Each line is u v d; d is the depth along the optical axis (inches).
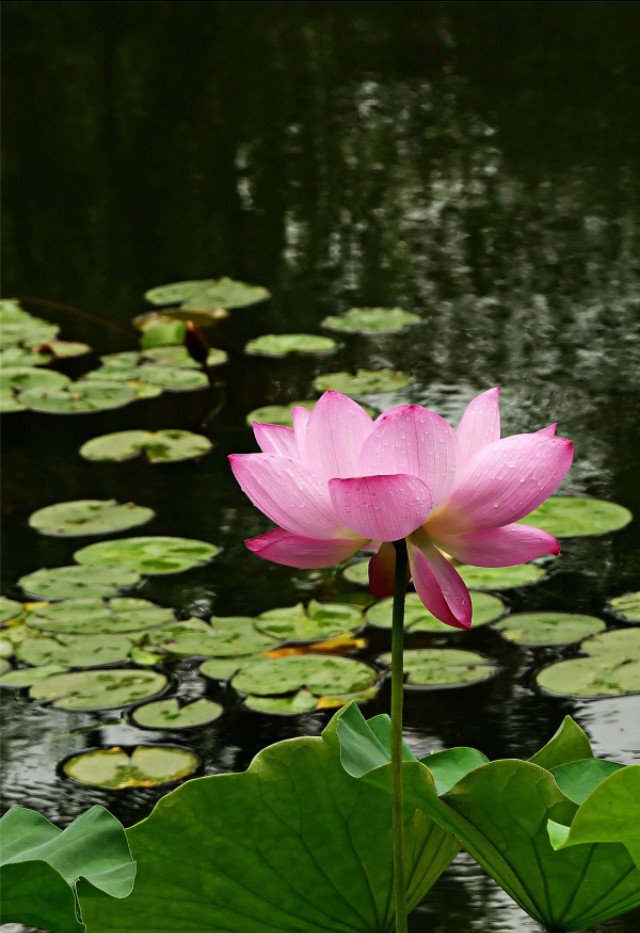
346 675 164.1
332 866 86.4
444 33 526.9
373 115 438.9
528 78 465.7
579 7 553.0
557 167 387.5
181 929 89.5
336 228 357.7
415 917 121.5
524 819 78.0
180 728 156.4
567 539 201.3
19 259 348.5
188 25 560.4
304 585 192.2
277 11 575.8
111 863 77.9
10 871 71.0
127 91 478.6
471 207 365.4
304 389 266.2
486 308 303.3
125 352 298.8
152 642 175.2
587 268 321.4
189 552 201.3
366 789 84.1
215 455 240.4
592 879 80.4
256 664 168.2
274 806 84.5
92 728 157.6
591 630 172.7
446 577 71.7
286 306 313.7
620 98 438.9
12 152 426.3
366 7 574.6
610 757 143.3
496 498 70.1
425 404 250.8
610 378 259.6
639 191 366.6
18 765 150.5
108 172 405.7
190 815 84.4
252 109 452.1
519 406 247.1
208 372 282.0
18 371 286.5
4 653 173.9
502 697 158.4
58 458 242.8
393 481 66.6
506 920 120.3
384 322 298.5
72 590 190.1
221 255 344.8
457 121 428.8
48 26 568.1
